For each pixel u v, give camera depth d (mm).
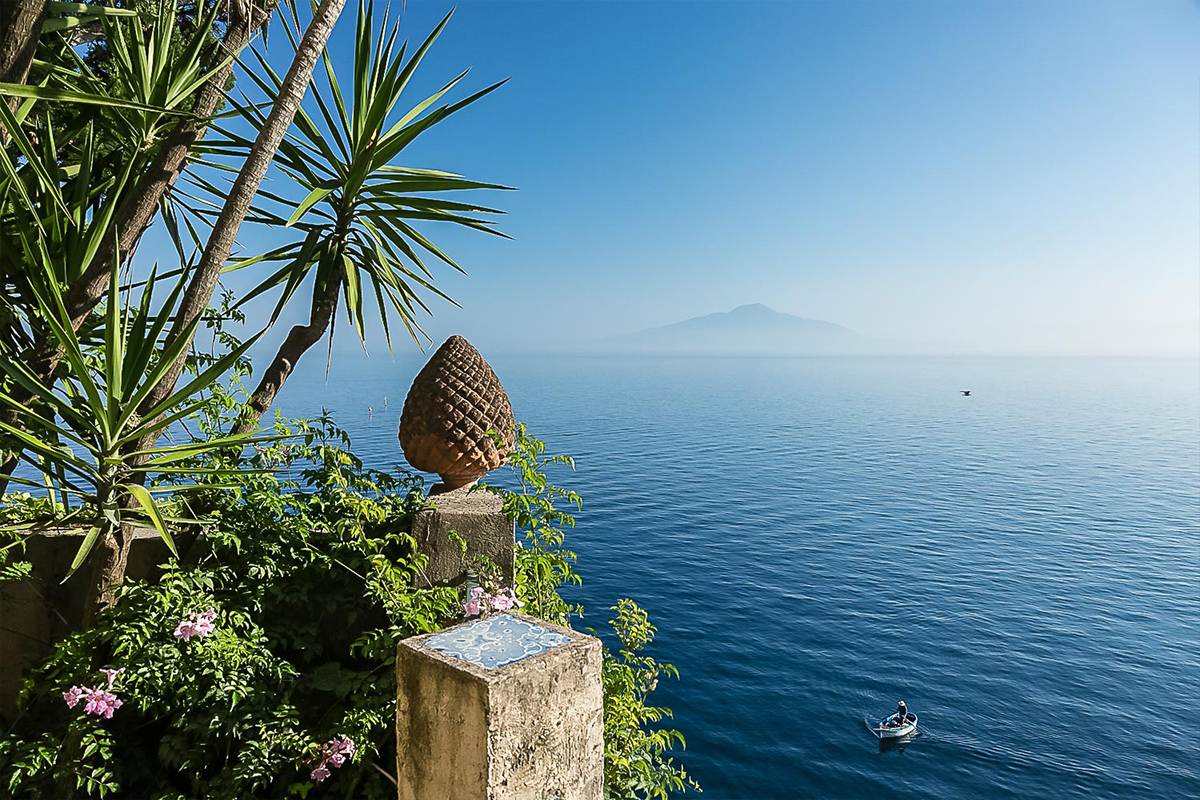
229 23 3375
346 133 3564
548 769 1454
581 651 1529
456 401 3473
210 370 2658
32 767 2498
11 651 3076
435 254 3719
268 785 2654
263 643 2965
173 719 2754
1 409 2740
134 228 2996
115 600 2865
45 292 2766
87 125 3617
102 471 2609
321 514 3342
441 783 1443
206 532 3086
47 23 2912
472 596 2986
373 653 2902
